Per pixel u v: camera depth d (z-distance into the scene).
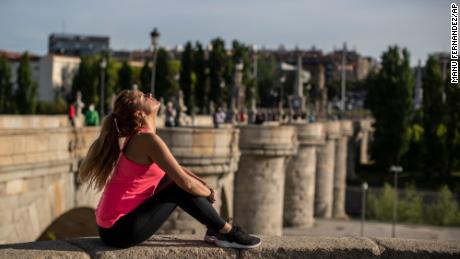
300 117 78.69
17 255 6.15
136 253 6.52
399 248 6.85
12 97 99.06
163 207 6.74
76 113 35.41
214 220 6.74
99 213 6.68
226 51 105.75
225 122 49.59
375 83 95.19
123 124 6.81
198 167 24.38
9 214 19.00
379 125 93.81
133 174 6.65
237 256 6.71
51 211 21.70
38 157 20.55
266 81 163.75
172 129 24.16
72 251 6.35
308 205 54.50
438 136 89.06
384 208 71.50
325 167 67.06
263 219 35.28
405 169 93.62
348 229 62.19
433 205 71.00
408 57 94.50
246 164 35.06
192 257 6.62
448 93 89.62
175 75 106.12
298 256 6.77
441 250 6.84
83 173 6.93
